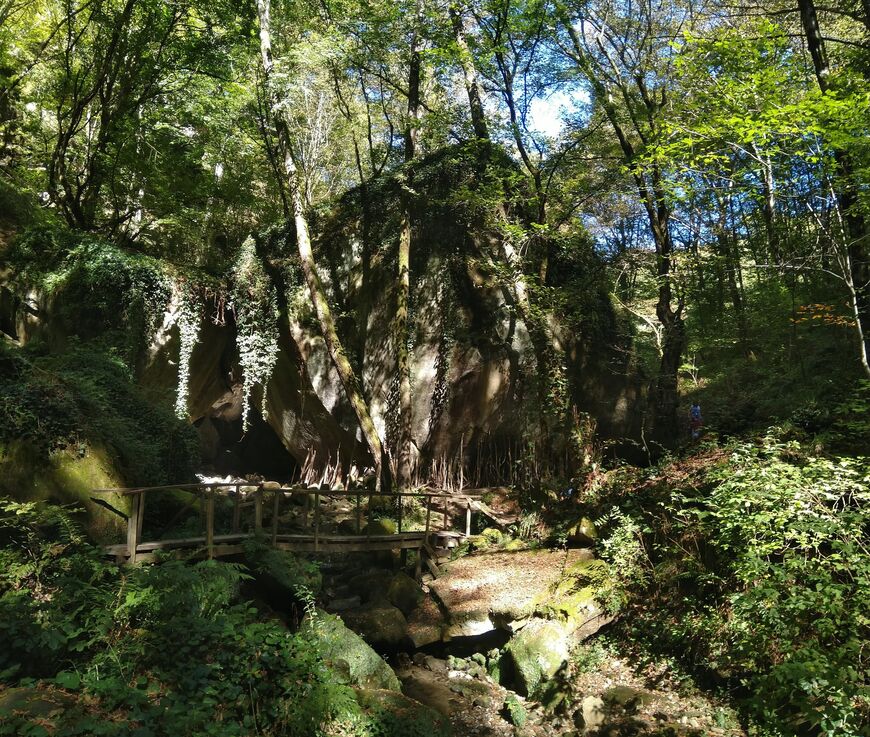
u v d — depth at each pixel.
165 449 10.73
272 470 19.14
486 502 13.55
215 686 5.24
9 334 13.59
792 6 13.27
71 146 17.92
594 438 14.20
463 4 13.84
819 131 7.59
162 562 7.60
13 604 5.23
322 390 15.51
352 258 16.22
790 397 11.18
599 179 14.84
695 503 8.29
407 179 15.56
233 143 17.41
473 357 15.20
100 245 13.96
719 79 8.91
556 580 9.05
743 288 17.42
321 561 11.08
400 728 6.10
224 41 16.36
